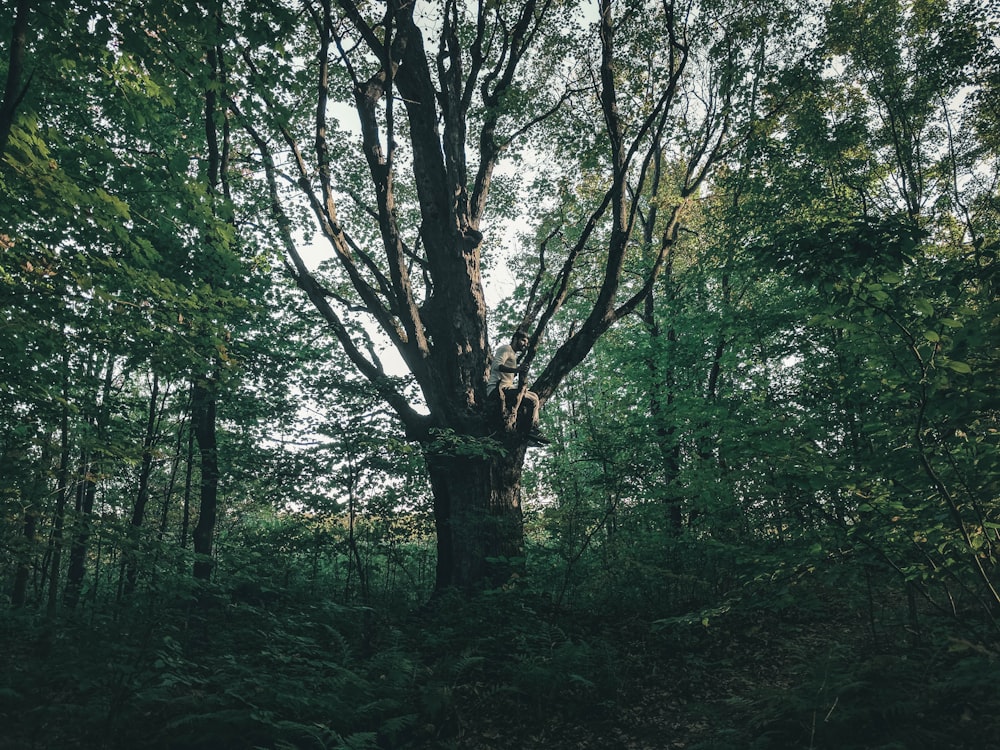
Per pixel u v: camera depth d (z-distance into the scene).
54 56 6.36
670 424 11.10
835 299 4.46
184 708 5.35
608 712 6.20
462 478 10.89
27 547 6.73
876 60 17.39
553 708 6.25
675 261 18.86
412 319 11.27
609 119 11.83
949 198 17.67
